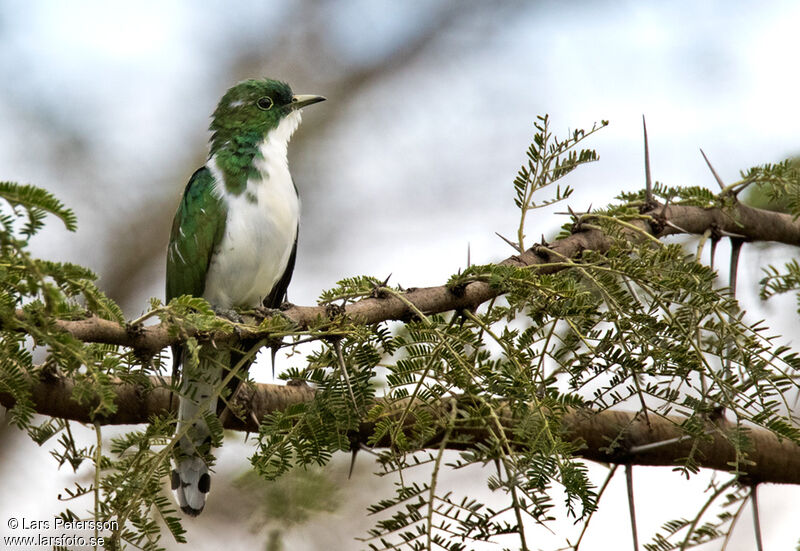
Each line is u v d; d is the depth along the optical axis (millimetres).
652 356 7727
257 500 11969
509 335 7812
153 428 7773
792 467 9969
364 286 8977
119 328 7270
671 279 8086
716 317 8328
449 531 6891
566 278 8172
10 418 7336
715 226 11320
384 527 6961
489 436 7820
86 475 10078
